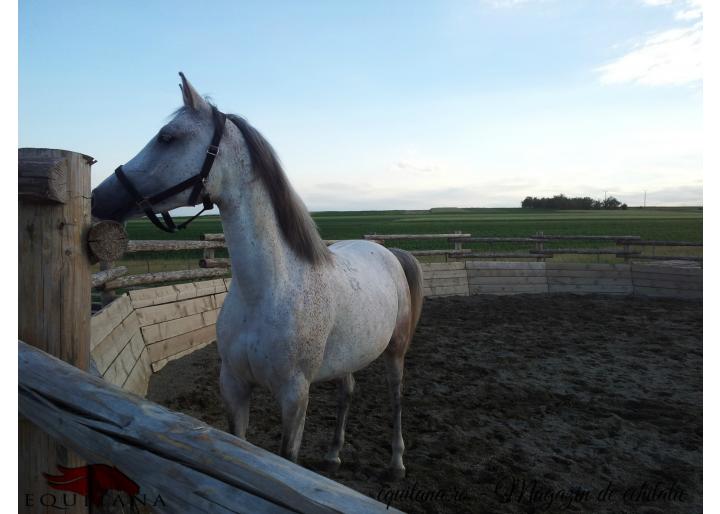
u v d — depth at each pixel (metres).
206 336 5.46
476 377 4.54
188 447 0.84
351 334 2.25
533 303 8.73
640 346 5.77
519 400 3.96
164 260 12.66
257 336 1.84
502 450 3.07
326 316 2.04
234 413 1.98
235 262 1.85
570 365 4.98
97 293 4.89
